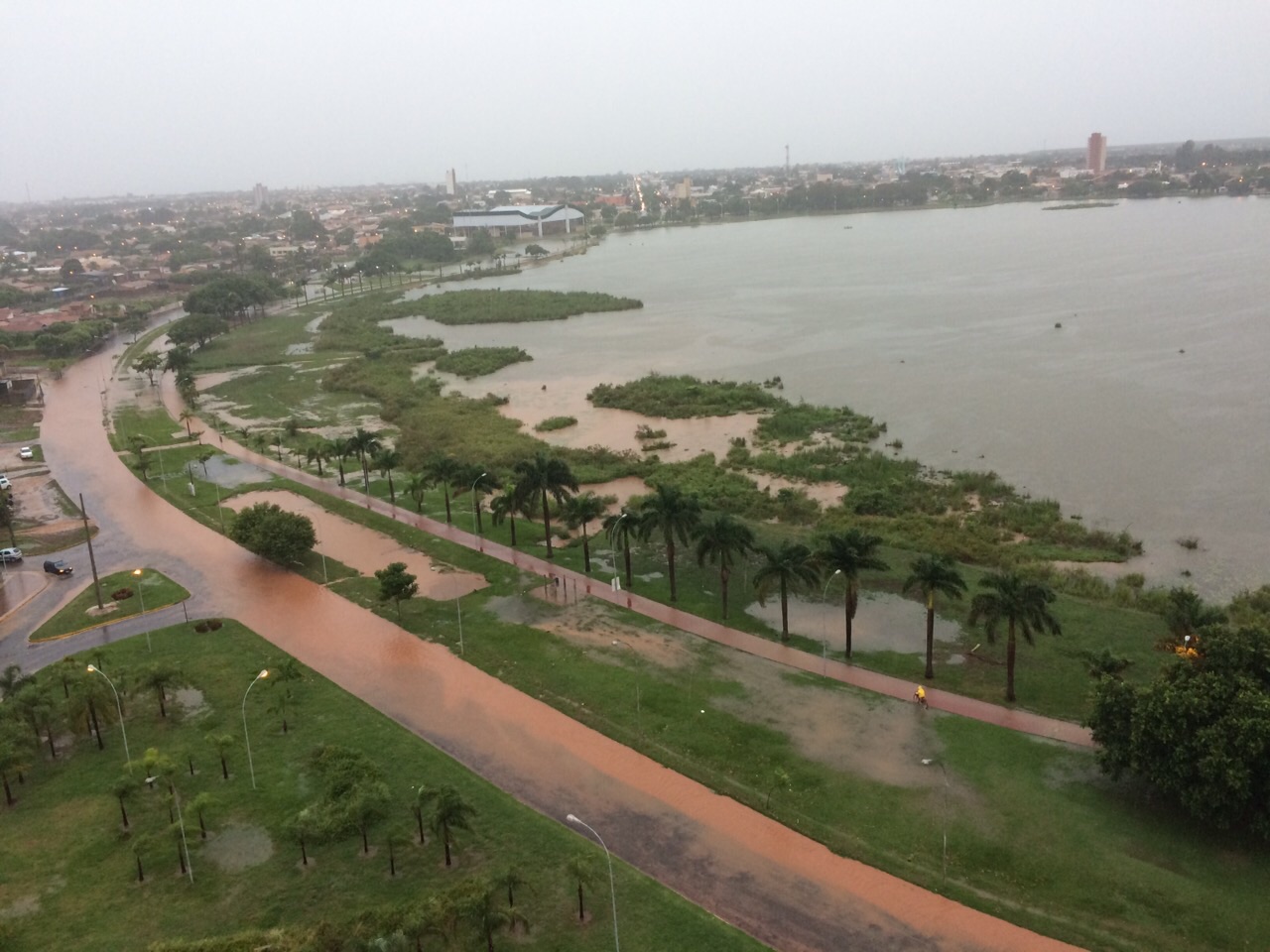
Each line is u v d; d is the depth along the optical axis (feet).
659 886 175.11
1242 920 159.53
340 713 241.96
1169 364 568.82
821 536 347.15
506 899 170.19
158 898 177.06
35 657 282.56
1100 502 374.43
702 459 451.12
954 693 242.37
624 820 196.54
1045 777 203.10
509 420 541.75
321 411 601.62
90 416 608.19
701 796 203.21
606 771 214.48
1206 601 291.79
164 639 291.58
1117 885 169.68
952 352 641.81
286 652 280.51
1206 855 176.35
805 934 162.61
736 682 250.57
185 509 421.18
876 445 460.14
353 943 155.84
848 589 256.52
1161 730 181.98
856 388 567.59
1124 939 157.58
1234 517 353.51
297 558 349.41
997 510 368.07
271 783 212.02
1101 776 202.69
